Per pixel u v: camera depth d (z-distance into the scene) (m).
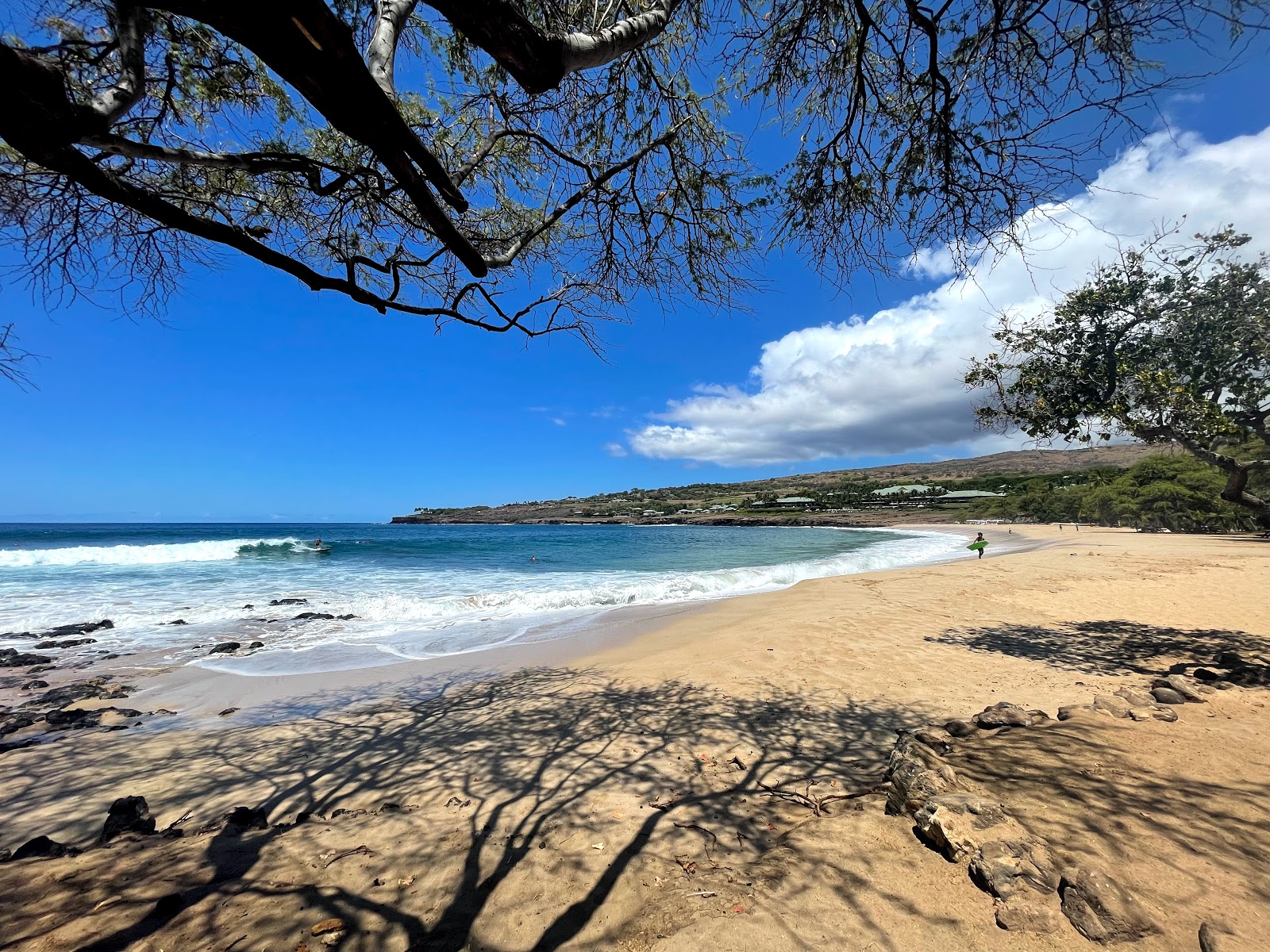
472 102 3.08
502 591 13.79
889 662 6.49
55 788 4.04
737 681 6.04
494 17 1.42
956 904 2.10
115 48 2.06
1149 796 2.71
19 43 1.31
